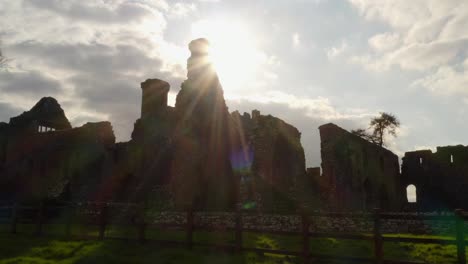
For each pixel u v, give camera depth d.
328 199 39.47
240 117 41.19
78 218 23.27
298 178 37.06
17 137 51.47
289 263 13.08
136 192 34.75
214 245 14.27
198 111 36.09
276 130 35.78
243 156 36.41
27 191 46.00
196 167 33.72
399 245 18.25
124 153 43.94
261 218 22.91
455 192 57.50
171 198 32.00
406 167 62.19
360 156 44.94
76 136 46.53
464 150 58.25
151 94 48.44
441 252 16.34
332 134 41.59
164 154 40.66
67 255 14.18
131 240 16.20
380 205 49.81
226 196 34.81
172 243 15.24
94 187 42.69
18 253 14.56
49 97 56.44
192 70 37.69
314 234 12.59
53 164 46.06
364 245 17.98
